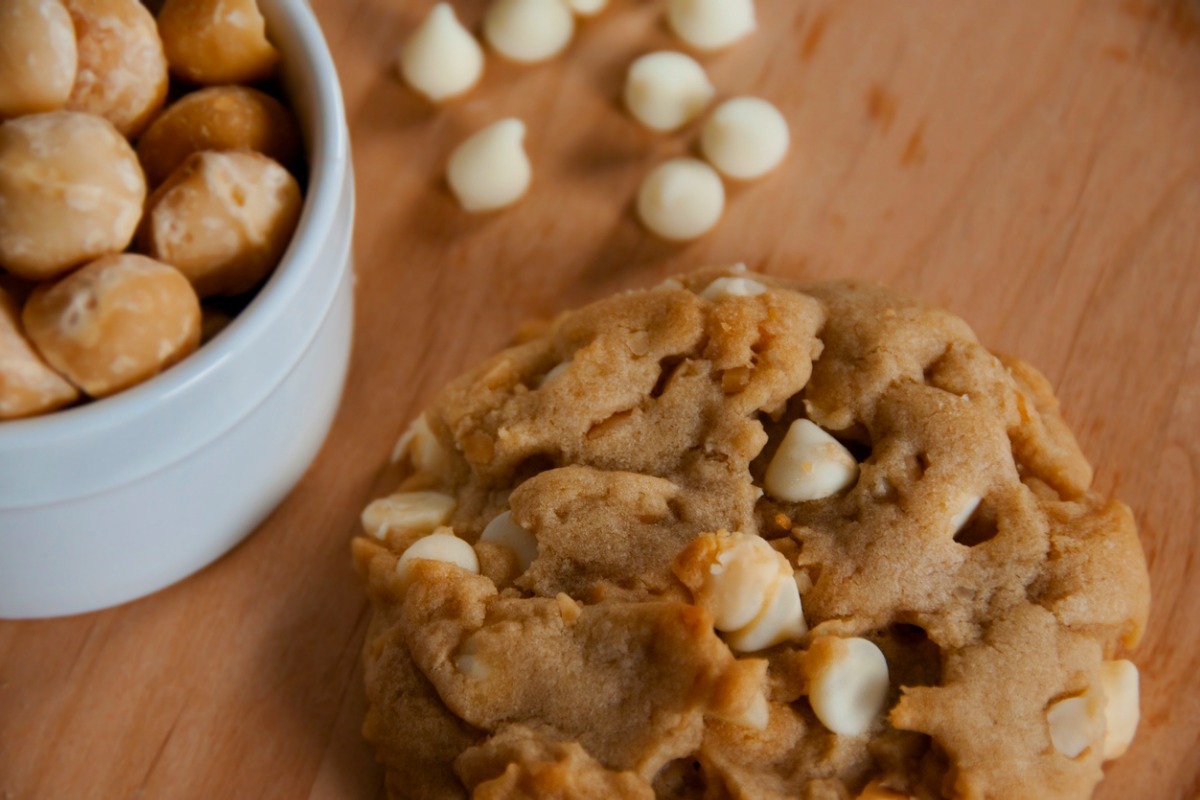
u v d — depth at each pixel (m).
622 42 0.37
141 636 0.33
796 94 0.37
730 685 0.29
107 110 0.31
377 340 0.35
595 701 0.30
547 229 0.36
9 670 0.33
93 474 0.30
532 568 0.31
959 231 0.36
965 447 0.31
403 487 0.33
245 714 0.32
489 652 0.30
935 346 0.32
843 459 0.31
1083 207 0.36
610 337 0.32
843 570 0.31
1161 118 0.36
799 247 0.36
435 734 0.30
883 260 0.36
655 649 0.30
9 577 0.31
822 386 0.32
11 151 0.29
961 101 0.37
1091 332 0.35
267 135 0.32
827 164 0.36
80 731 0.32
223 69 0.32
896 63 0.37
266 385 0.31
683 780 0.30
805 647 0.30
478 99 0.37
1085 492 0.32
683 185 0.35
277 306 0.30
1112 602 0.31
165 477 0.31
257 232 0.31
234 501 0.32
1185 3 0.37
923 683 0.30
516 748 0.30
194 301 0.30
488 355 0.35
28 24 0.30
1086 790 0.30
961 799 0.29
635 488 0.31
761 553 0.30
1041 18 0.37
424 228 0.36
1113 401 0.34
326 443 0.34
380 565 0.32
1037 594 0.31
